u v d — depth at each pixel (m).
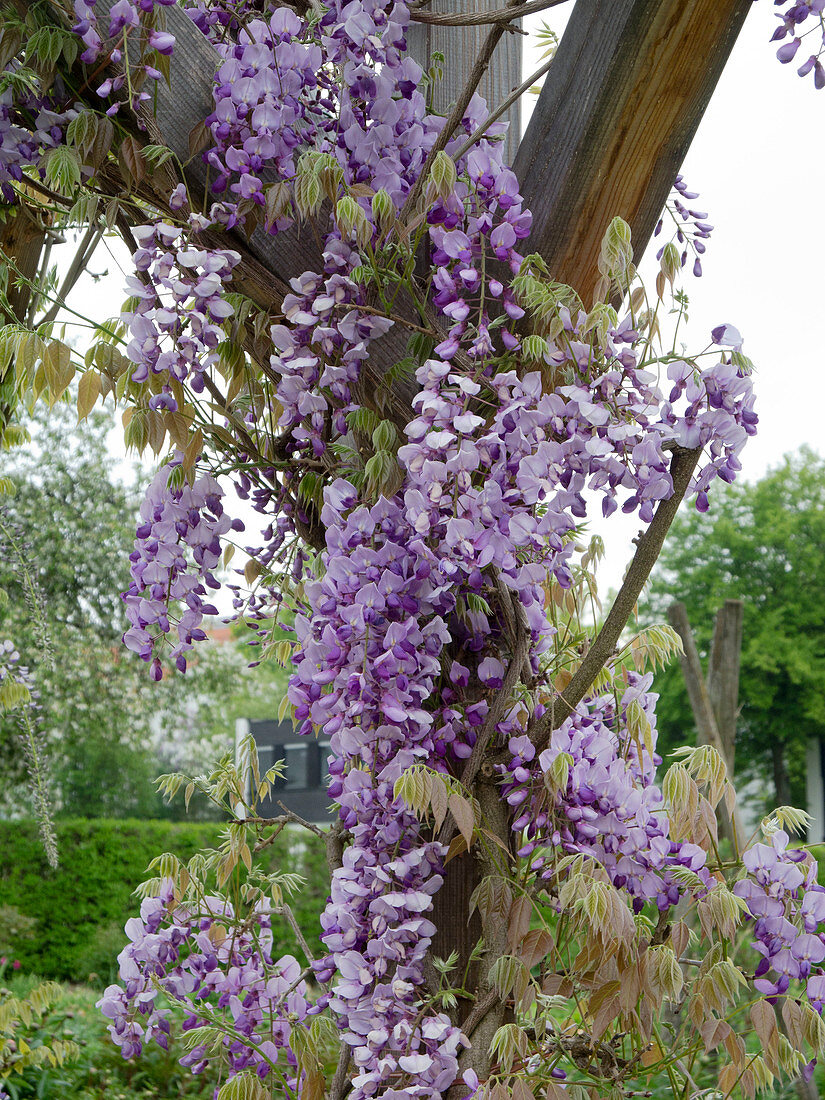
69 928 6.95
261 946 1.30
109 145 1.04
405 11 1.06
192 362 1.00
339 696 1.03
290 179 1.07
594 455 0.99
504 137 1.13
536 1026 1.12
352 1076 1.14
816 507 17.70
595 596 1.34
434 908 1.13
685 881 1.10
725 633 3.28
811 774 16.56
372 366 1.10
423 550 1.01
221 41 1.20
